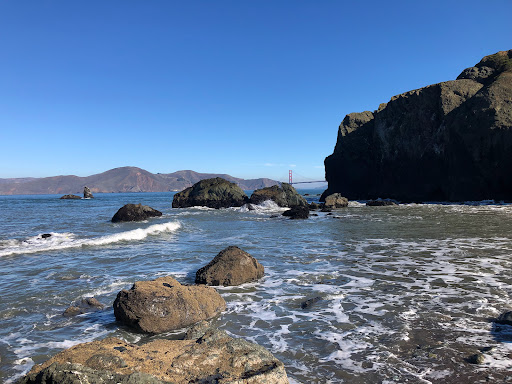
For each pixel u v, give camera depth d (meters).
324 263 10.72
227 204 43.25
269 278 9.15
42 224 23.34
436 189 48.66
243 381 3.63
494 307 6.51
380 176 58.41
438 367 4.39
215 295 7.02
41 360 4.81
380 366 4.46
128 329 6.04
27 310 6.86
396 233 16.77
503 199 38.94
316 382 4.10
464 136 42.12
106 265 10.75
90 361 3.91
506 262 10.12
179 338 5.71
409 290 7.68
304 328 5.82
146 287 6.57
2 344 5.32
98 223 24.33
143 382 3.39
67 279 9.12
